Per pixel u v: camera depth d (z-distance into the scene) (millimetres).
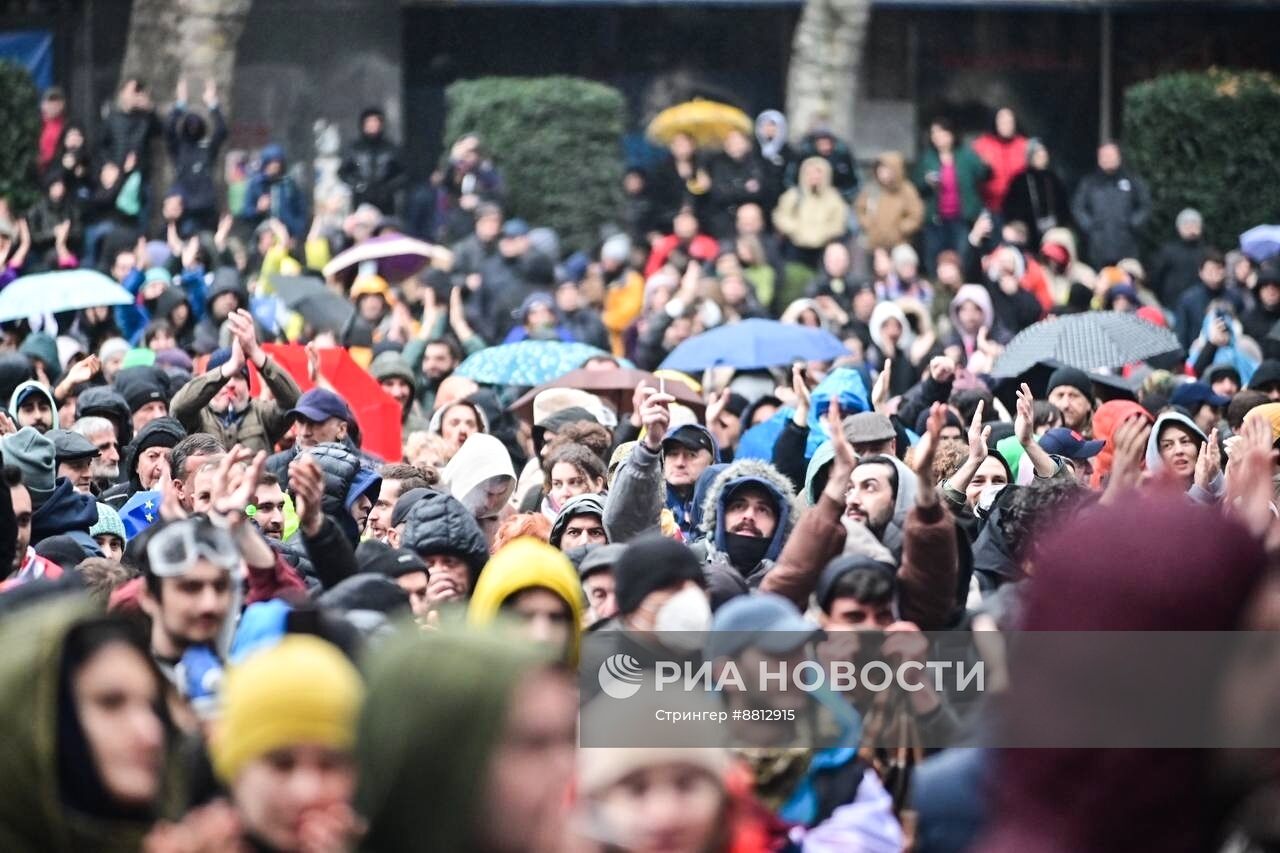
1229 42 67938
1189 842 6980
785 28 66750
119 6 62375
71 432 24266
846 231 56750
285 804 9219
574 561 18594
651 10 66438
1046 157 59750
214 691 12648
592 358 32469
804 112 65375
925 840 10586
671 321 46094
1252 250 53344
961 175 58875
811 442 26172
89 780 8961
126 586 14070
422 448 27719
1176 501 7180
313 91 63438
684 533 22547
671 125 63562
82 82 62562
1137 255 59625
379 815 7367
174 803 9641
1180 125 63312
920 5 66438
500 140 60812
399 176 58750
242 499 14523
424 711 7379
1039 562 7199
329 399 25828
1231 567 6973
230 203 57969
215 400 27812
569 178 60812
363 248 47000
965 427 28859
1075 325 33281
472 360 35156
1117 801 6957
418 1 65188
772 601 12375
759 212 55094
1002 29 67688
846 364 36719
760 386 33438
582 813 9641
